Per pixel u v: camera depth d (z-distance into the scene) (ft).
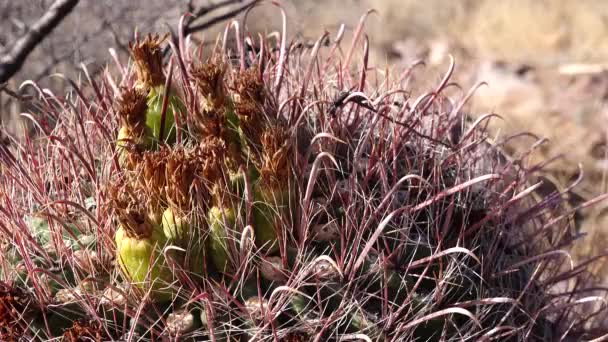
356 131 2.22
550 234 2.45
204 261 1.94
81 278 1.98
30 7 3.18
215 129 1.98
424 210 2.14
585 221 3.17
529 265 2.31
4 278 1.99
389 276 2.01
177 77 2.27
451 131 2.42
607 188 3.61
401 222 2.06
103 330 1.92
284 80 2.35
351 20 4.44
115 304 1.93
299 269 1.97
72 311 1.94
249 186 1.94
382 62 4.31
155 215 1.93
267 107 2.04
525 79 5.31
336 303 1.96
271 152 1.95
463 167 2.27
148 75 2.10
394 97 2.37
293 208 2.00
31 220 2.09
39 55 3.08
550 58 5.76
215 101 2.01
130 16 3.13
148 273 1.91
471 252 1.98
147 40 2.11
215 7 2.99
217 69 2.02
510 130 3.92
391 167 2.17
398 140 2.18
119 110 2.05
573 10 6.48
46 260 2.01
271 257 1.97
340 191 2.06
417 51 5.36
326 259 1.94
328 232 2.01
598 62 5.66
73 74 3.06
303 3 4.02
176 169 1.91
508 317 2.16
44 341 1.92
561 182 3.30
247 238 1.94
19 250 2.00
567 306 2.33
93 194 2.11
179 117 2.09
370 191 2.08
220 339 1.90
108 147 2.12
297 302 1.94
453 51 5.57
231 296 1.92
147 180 1.93
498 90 5.13
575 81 5.32
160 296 1.94
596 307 2.79
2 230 2.03
